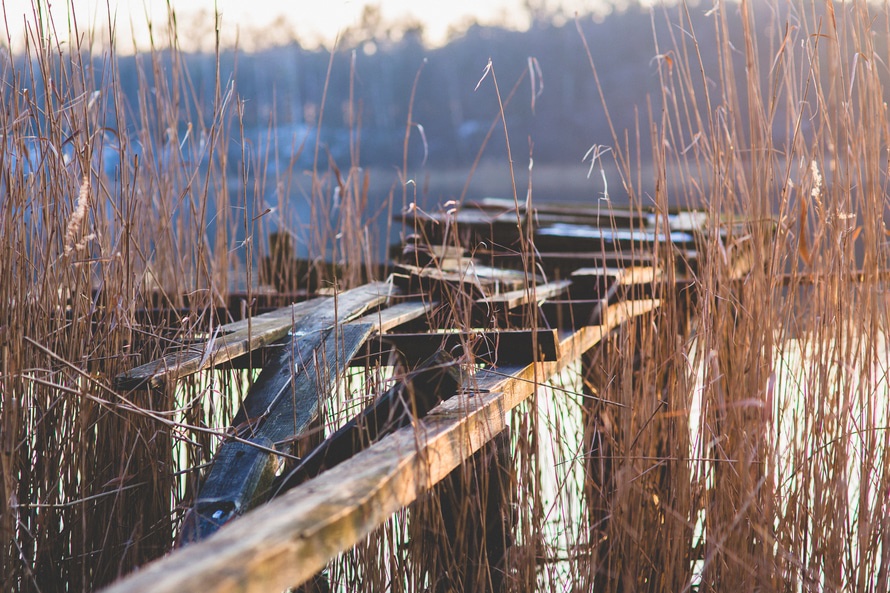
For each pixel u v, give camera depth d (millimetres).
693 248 3539
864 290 2074
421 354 2113
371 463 1357
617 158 2236
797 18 2176
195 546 1024
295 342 2107
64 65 2072
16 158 1914
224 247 2965
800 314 2211
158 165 2645
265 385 1917
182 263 2668
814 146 2078
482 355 2043
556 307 2562
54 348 1949
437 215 3178
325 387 1855
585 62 32594
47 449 1924
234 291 3166
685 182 2375
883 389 2170
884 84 2082
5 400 1705
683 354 2152
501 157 34812
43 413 1887
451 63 37312
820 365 2086
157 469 1997
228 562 949
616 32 31938
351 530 1143
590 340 2656
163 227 2451
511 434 2309
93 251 2201
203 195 2164
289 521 1085
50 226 1957
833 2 2039
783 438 2486
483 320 2385
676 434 2135
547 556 2168
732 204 2270
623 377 2197
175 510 1944
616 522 2094
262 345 2100
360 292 2760
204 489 1523
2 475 1752
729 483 2088
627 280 2785
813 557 2098
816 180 1950
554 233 3627
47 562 1895
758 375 2100
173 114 2725
